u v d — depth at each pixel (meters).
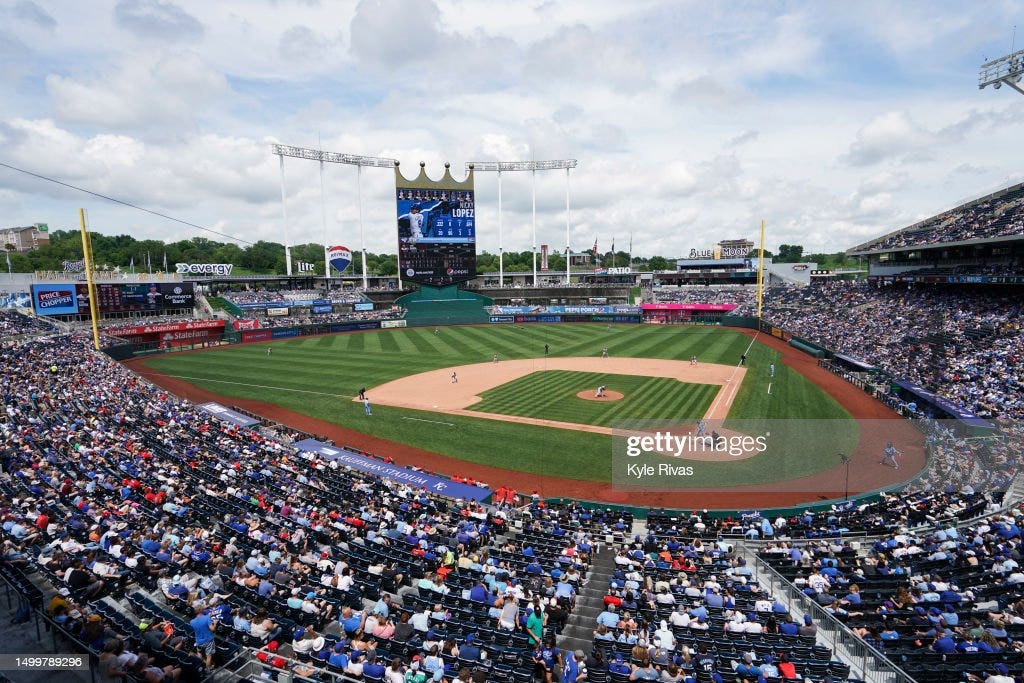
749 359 63.19
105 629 10.97
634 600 15.41
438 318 104.06
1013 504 24.31
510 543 20.48
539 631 13.17
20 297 75.38
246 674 10.79
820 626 14.72
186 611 13.90
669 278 130.75
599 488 29.30
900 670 11.28
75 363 51.56
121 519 19.41
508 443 36.03
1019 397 37.78
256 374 59.62
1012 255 55.50
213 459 28.19
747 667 11.99
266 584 14.91
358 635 13.14
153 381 56.34
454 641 12.69
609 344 76.50
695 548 20.05
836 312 75.62
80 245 140.75
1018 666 12.27
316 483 25.89
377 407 45.44
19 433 29.59
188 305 88.44
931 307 62.84
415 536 19.80
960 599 15.39
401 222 102.00
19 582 12.43
